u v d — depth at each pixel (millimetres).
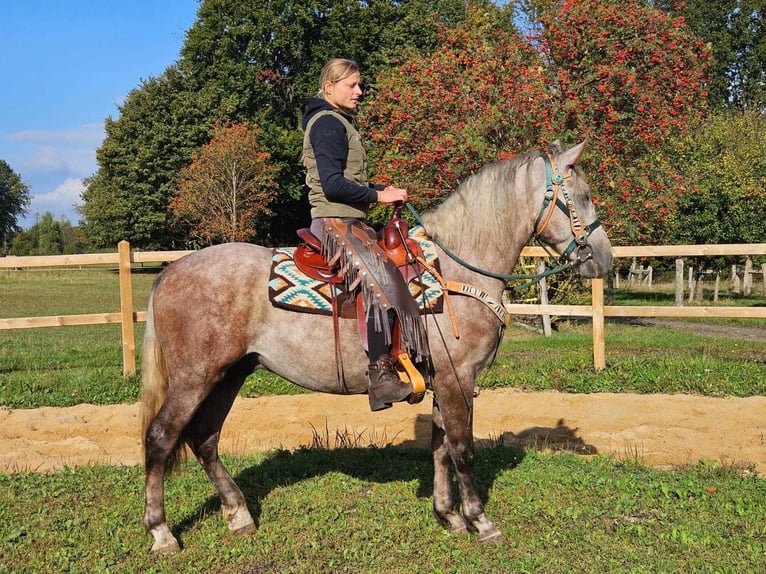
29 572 3740
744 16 44938
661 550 3902
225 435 6965
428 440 6688
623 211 12672
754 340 12945
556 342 12008
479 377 8914
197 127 36250
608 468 5379
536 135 12812
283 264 4121
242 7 32781
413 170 13789
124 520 4406
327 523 4336
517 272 13469
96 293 25141
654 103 13352
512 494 4781
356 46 31781
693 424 7078
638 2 14664
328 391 4176
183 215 35594
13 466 5898
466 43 14898
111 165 38375
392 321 3904
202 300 3975
